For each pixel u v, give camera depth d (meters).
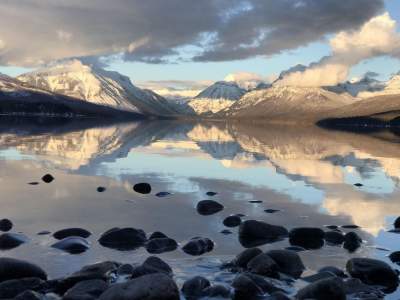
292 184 33.59
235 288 13.10
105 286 12.50
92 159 46.31
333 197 28.66
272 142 85.44
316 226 21.23
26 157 45.84
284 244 18.30
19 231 19.02
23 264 13.80
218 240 18.53
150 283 12.01
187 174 37.53
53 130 104.25
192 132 126.25
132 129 129.25
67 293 12.19
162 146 68.31
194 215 22.81
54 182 31.25
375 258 16.67
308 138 102.62
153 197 27.16
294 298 12.81
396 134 135.00
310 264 15.88
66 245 16.84
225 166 43.91
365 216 23.56
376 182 35.97
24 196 26.27
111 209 23.67
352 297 12.92
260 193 29.45
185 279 14.08
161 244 17.34
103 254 16.36
